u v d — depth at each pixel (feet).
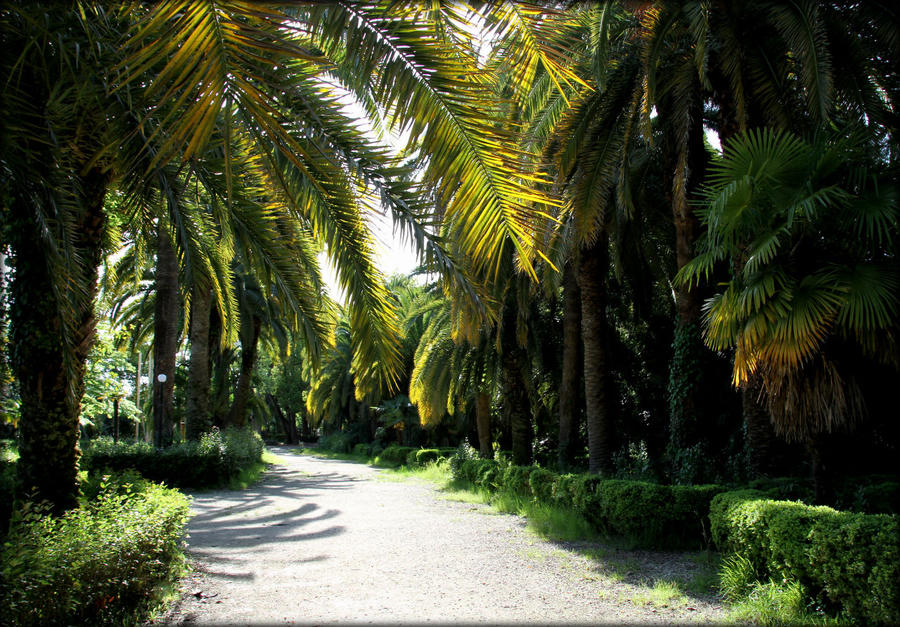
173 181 19.17
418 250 14.70
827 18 24.45
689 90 27.50
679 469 31.53
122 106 15.01
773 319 16.85
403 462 90.02
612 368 53.31
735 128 27.66
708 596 17.30
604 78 22.67
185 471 52.31
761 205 17.85
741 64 25.18
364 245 15.94
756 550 17.49
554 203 10.61
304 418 212.23
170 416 57.57
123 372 74.59
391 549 25.72
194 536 29.25
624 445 47.85
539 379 57.52
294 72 12.12
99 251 21.12
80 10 12.80
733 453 31.76
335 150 14.62
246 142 14.64
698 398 32.35
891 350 16.28
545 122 27.27
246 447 66.13
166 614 15.93
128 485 21.34
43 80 15.21
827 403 17.30
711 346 20.08
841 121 28.32
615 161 29.53
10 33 13.23
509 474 43.37
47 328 19.69
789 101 25.14
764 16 24.61
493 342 54.24
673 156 32.55
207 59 7.79
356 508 40.78
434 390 61.26
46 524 14.64
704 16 22.91
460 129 10.13
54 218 17.98
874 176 16.65
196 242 23.73
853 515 14.40
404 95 10.09
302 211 15.75
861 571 13.29
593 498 28.91
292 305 20.38
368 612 16.21
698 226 32.37
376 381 17.33
